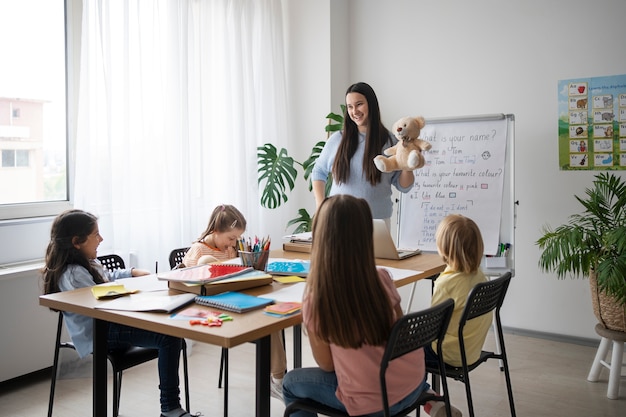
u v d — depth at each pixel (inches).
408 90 172.1
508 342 151.9
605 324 120.6
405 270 90.0
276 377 100.1
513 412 91.4
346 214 60.3
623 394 117.3
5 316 117.2
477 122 146.1
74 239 90.0
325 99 173.8
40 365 123.6
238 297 73.4
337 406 67.6
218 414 107.6
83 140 124.2
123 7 128.8
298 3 176.9
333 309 60.0
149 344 88.4
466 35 162.1
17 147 125.2
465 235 84.0
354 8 179.8
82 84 123.6
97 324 76.5
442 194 147.5
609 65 144.2
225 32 156.3
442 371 74.5
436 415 75.5
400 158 100.3
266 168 162.1
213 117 156.1
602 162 146.1
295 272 87.2
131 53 132.3
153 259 137.7
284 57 179.8
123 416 107.0
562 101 149.9
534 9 152.2
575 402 113.4
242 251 88.2
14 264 121.6
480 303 80.9
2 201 123.3
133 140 134.0
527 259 156.3
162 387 88.0
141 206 135.4
